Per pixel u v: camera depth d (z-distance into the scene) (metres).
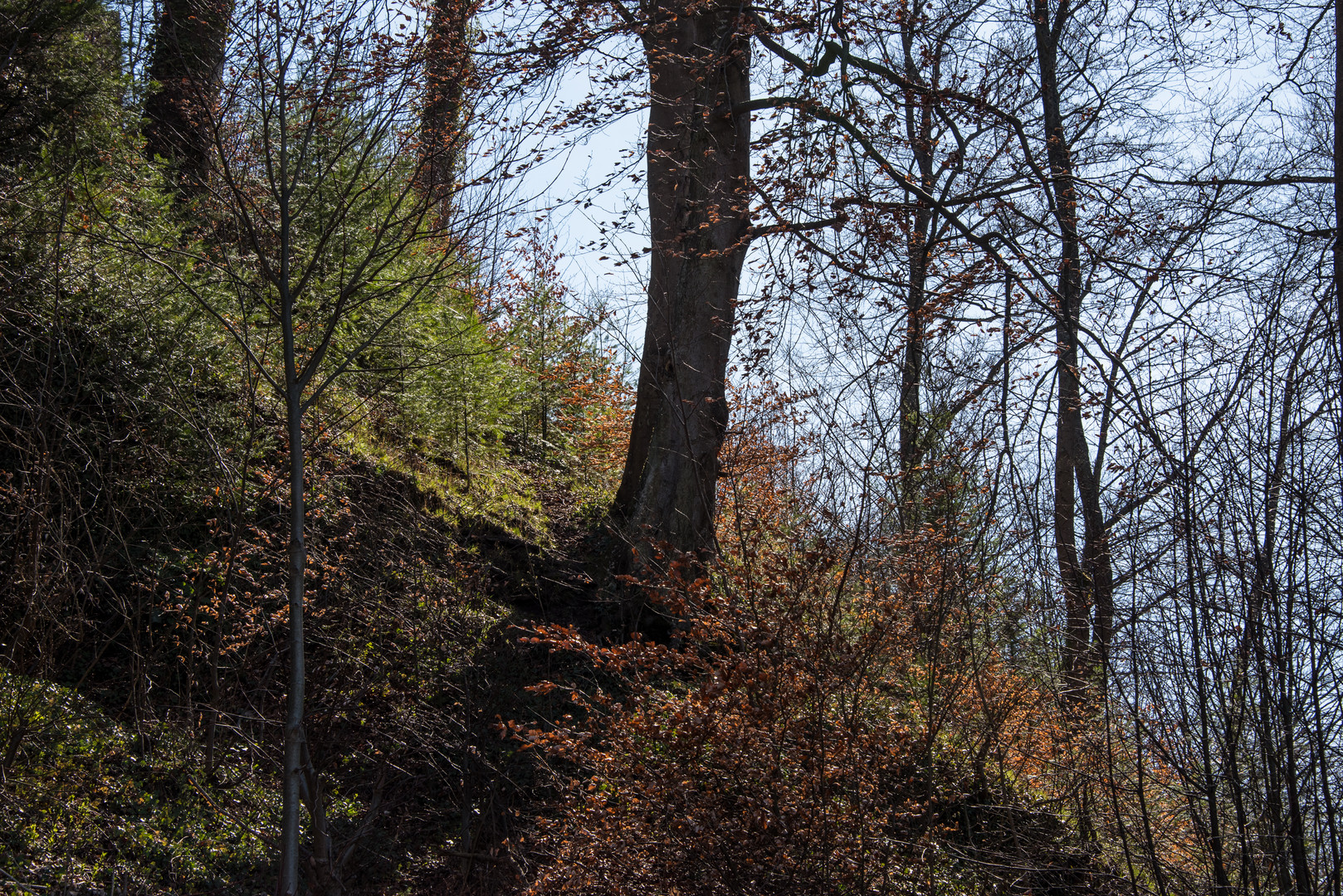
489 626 8.45
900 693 6.83
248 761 6.28
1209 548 5.70
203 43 4.96
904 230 9.34
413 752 6.98
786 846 5.42
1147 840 5.89
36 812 5.23
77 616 6.22
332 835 5.95
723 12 11.38
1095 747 6.43
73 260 7.34
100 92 8.66
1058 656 6.95
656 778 5.56
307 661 6.94
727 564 6.74
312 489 7.81
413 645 7.50
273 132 5.98
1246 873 5.48
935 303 8.39
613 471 14.84
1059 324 8.05
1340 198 6.08
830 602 6.23
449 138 5.07
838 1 10.02
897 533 6.45
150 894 5.04
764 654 5.71
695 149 11.29
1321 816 5.41
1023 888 6.46
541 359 14.73
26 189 7.54
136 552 6.87
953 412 6.85
